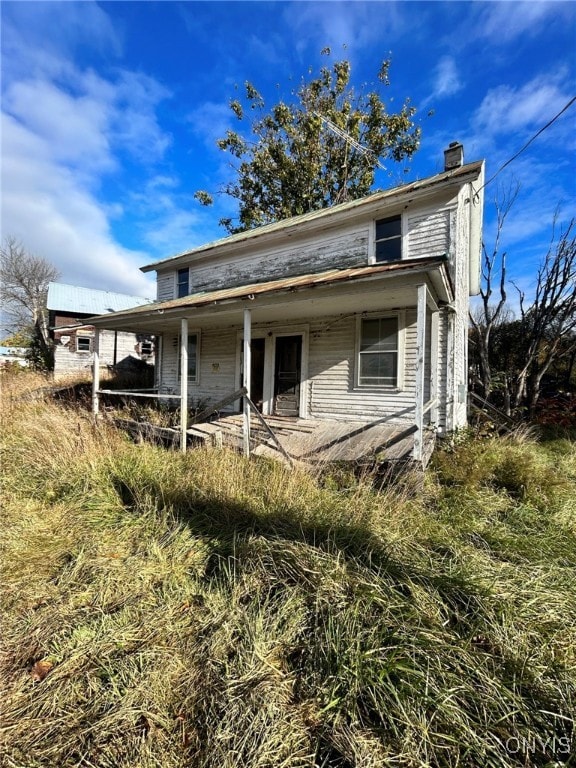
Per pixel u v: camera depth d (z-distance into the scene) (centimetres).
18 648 230
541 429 977
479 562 296
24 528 386
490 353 1377
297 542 308
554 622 228
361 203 791
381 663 194
